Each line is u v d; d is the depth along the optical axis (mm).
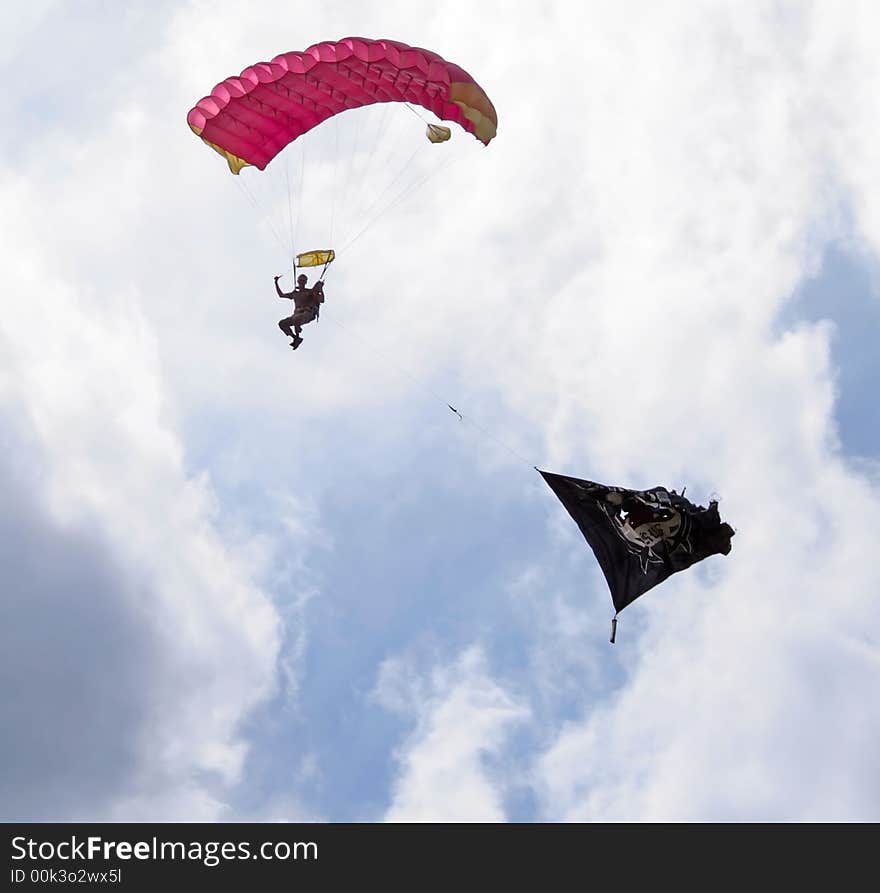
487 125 84188
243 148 91812
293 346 88438
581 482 70625
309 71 83812
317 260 90375
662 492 69875
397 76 83125
